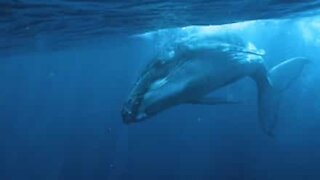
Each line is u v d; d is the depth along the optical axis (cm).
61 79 9069
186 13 1653
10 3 1274
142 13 1625
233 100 1297
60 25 1938
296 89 4547
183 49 1309
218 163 4222
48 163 7150
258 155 4131
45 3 1312
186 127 7994
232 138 4550
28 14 1529
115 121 10131
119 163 5331
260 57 1502
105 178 4922
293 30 3766
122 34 2667
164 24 1991
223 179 4003
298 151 4069
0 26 1852
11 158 8269
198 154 5431
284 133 4475
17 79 8319
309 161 3822
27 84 9469
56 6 1377
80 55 5238
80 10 1490
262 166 3906
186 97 1282
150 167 5016
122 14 1642
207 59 1318
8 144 9962
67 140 8375
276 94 1595
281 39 4141
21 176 6525
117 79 9138
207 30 1451
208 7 1518
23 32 2127
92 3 1348
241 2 1455
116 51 4997
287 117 4575
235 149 4359
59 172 5394
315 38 4006
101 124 9794
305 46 4272
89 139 7325
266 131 1586
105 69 7650
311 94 4528
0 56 4009
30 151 8238
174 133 7819
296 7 1750
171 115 8069
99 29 2245
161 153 5972
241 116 5297
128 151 5991
